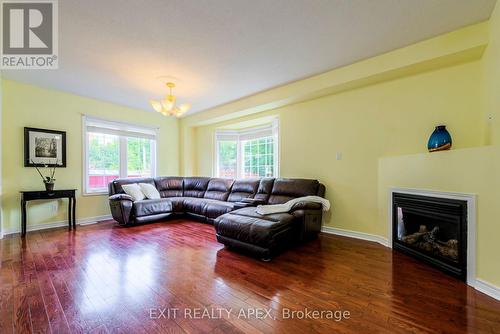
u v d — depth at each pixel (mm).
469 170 1946
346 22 2152
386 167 2938
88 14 2004
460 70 2525
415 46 2510
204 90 3914
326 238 3289
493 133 2096
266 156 5094
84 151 4227
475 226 1878
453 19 2115
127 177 4914
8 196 3443
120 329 1378
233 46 2549
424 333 1341
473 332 1349
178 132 5895
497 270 1714
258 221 2611
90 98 4320
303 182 3605
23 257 2502
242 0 1858
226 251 2725
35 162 3668
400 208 2721
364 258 2506
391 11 2004
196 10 1968
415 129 2807
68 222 3963
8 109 3457
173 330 1369
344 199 3436
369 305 1625
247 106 4293
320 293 1786
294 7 1948
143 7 1920
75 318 1476
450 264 2076
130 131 4965
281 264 2346
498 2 1886
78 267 2248
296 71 3199
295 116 4016
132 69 3096
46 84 3635
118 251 2709
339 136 3479
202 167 5840
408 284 1922
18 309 1564
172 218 4629
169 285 1904
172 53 2689
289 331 1364
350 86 3201
